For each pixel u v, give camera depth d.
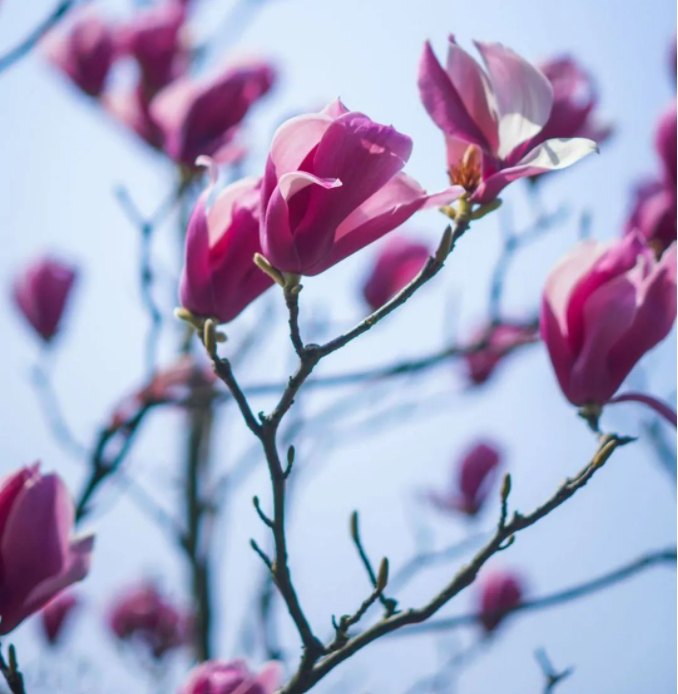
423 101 1.56
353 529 1.60
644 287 1.61
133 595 2.94
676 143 1.79
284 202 1.51
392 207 1.54
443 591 1.59
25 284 2.60
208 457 2.65
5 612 1.57
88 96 2.25
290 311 1.54
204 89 2.06
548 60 1.85
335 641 1.58
